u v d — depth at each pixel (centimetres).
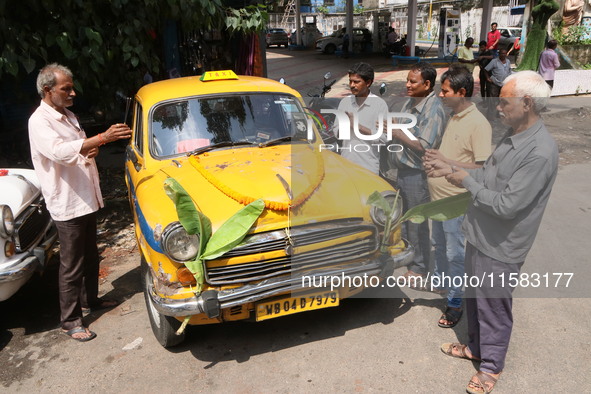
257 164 359
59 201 345
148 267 337
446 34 2075
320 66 2286
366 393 293
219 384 308
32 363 340
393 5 3741
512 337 339
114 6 548
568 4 1561
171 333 331
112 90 634
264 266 300
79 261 360
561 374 300
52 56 570
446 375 306
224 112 418
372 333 354
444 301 391
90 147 329
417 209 322
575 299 374
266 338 355
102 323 389
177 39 948
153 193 343
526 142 246
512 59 2194
